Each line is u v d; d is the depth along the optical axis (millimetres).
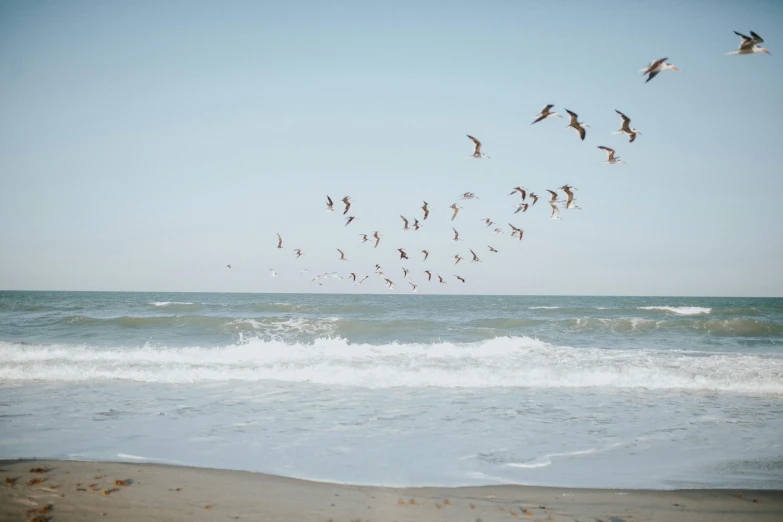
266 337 27500
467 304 63938
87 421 12125
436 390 15680
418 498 8195
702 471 9516
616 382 16797
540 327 32250
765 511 7875
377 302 73750
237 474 9109
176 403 13875
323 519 7395
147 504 7801
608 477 9195
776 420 12773
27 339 25688
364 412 13164
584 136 14859
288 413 12992
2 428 11539
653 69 12219
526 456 10172
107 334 27609
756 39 11438
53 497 7973
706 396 15258
